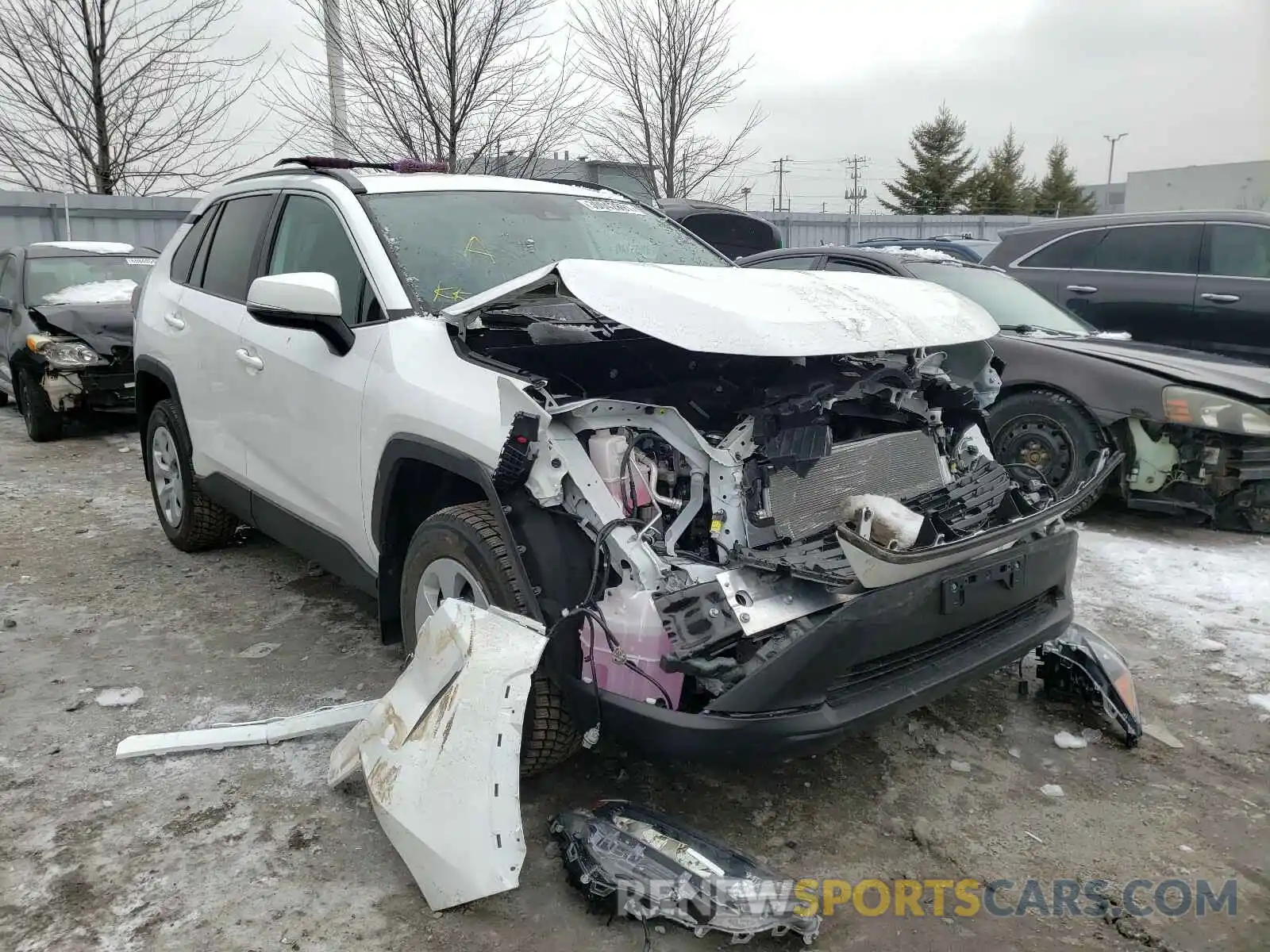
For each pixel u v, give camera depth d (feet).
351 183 11.99
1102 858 8.62
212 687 11.59
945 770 10.04
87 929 7.46
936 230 77.20
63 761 9.90
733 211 29.37
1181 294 23.91
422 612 9.70
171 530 16.62
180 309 14.89
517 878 7.43
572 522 8.27
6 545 17.24
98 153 45.09
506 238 12.01
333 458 11.06
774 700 7.47
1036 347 18.53
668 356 10.76
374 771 8.22
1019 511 9.80
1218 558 16.76
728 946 7.43
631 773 9.75
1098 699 11.03
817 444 8.46
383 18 31.81
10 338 28.32
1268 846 8.80
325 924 7.55
